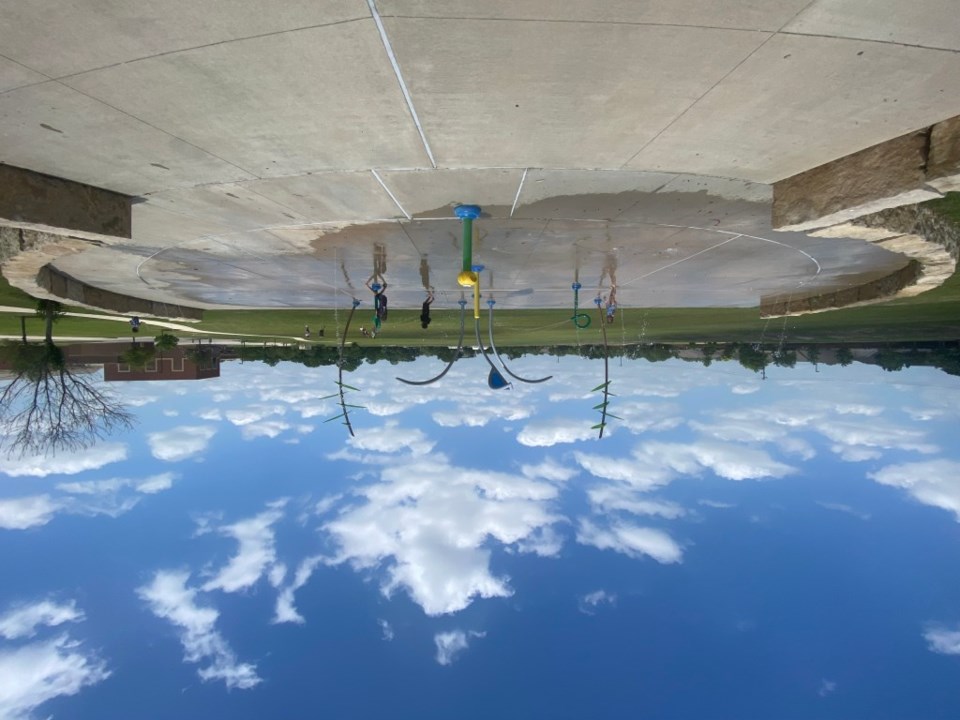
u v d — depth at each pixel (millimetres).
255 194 5930
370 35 3188
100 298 13453
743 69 3471
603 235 7758
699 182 5609
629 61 3402
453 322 22000
